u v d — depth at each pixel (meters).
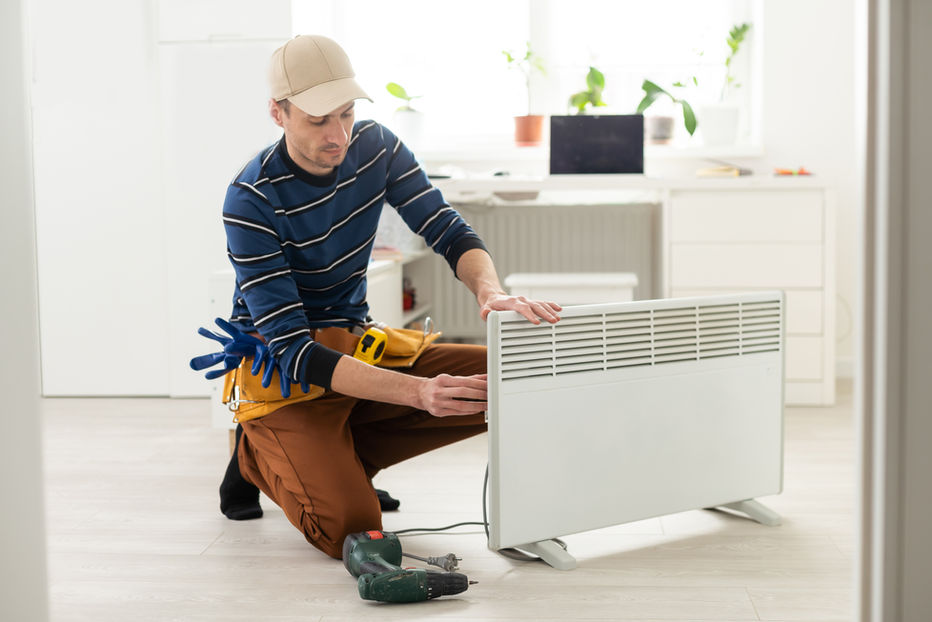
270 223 1.67
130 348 3.50
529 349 1.57
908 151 0.89
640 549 1.75
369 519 1.66
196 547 1.80
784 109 3.60
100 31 3.38
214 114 3.34
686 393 1.78
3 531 0.94
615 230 3.84
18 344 0.95
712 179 3.14
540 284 3.06
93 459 2.55
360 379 1.58
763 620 1.41
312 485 1.66
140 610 1.49
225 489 1.99
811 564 1.65
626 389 1.69
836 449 2.54
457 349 1.87
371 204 1.80
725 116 3.61
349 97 1.59
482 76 3.91
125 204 3.44
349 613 1.46
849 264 3.66
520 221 3.87
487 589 1.55
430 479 2.27
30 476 0.97
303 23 3.45
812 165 3.61
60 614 1.47
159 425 2.99
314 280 1.78
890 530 0.92
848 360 3.72
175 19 3.32
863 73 0.92
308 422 1.70
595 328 1.64
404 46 3.92
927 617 0.92
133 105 3.39
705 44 3.82
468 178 3.30
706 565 1.66
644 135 3.38
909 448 0.91
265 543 1.82
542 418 1.60
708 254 3.18
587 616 1.43
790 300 3.16
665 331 1.74
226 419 2.80
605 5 3.85
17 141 0.94
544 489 1.61
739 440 1.86
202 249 3.41
